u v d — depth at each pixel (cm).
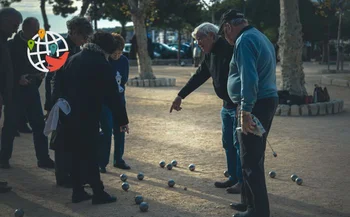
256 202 469
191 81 609
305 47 4369
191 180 656
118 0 3338
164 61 3978
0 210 539
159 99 1540
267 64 461
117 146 712
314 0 3766
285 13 1291
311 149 838
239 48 451
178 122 1118
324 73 2722
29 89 705
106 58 548
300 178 637
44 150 726
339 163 743
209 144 884
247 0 3847
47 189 620
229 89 484
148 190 611
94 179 552
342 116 1206
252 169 468
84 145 544
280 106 1210
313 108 1216
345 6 2706
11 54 689
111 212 530
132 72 2878
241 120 448
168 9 3512
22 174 690
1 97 608
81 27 593
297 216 518
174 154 807
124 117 545
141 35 2022
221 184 622
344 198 578
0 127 1035
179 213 526
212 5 2862
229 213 526
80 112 536
